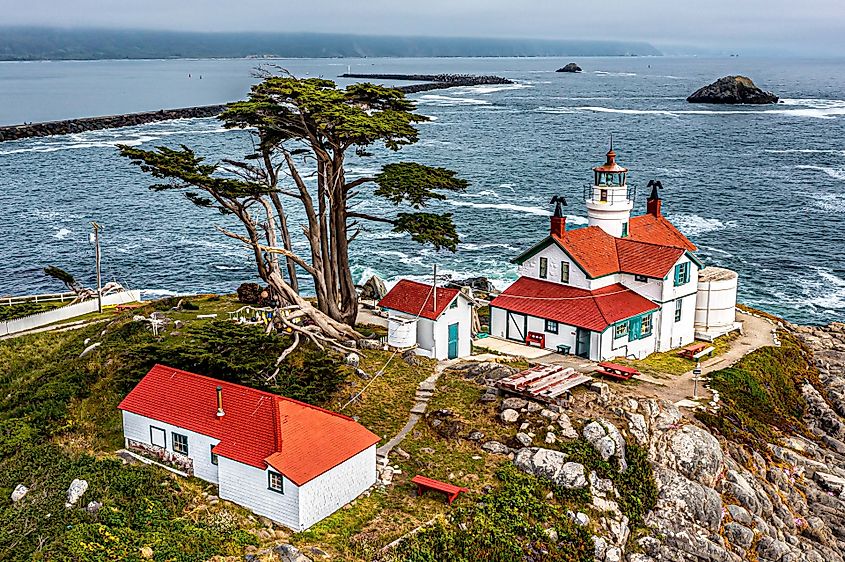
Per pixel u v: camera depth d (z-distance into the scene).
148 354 53.75
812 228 122.56
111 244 115.75
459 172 166.88
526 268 67.25
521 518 39.81
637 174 165.25
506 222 123.81
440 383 53.72
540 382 50.81
